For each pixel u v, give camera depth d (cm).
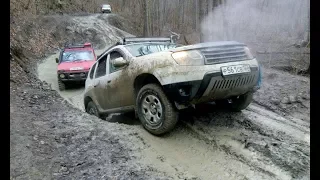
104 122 493
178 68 394
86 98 651
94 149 392
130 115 607
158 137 441
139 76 450
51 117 495
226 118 495
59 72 1073
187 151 406
